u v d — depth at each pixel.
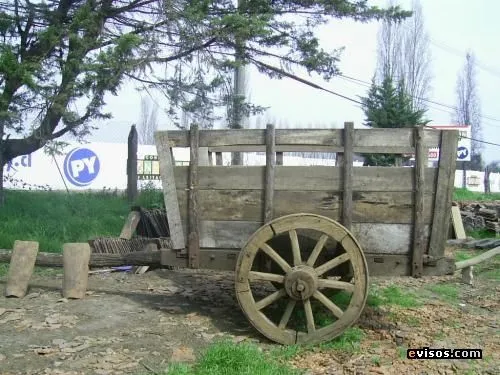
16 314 5.77
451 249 10.83
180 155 13.57
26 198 12.66
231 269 5.38
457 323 6.02
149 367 4.44
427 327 5.81
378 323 5.88
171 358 4.64
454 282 8.34
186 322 5.64
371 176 5.13
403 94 24.72
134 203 13.09
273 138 5.22
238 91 13.48
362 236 5.16
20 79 9.23
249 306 5.11
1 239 9.12
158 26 10.74
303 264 5.07
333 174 5.18
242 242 5.36
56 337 5.10
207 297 6.74
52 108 9.72
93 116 10.39
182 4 10.64
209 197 5.39
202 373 4.24
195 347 4.92
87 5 9.89
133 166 14.00
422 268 5.13
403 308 6.58
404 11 12.08
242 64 11.34
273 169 5.23
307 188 5.21
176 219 5.49
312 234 5.31
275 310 5.95
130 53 9.56
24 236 9.55
